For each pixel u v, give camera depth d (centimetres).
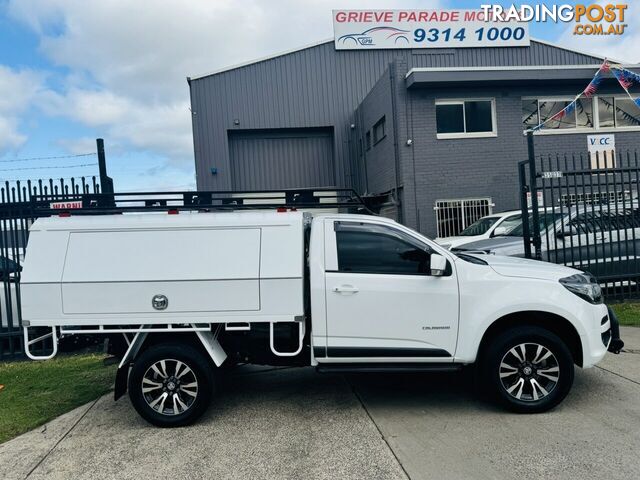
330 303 470
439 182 1504
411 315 470
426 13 1964
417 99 1499
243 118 1998
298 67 2008
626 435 412
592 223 890
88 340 500
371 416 478
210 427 469
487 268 480
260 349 506
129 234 473
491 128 1535
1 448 445
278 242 473
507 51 1952
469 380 572
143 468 396
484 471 366
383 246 482
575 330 471
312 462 393
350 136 2027
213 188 1994
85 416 513
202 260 468
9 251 731
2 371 687
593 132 1555
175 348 470
